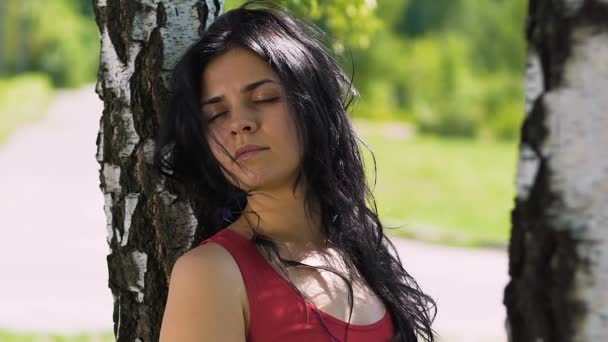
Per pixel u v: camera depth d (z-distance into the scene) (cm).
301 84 268
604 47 177
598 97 178
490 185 2227
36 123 2833
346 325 261
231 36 269
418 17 3197
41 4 4053
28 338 859
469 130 3034
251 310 252
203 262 252
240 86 264
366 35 643
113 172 316
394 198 1983
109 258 321
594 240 178
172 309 252
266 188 270
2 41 4006
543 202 183
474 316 1048
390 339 279
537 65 187
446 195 2073
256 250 261
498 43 3131
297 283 262
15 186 1869
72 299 1041
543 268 185
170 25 309
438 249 1478
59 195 1783
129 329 319
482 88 3097
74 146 2427
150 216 310
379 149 2588
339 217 283
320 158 272
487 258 1427
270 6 303
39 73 4019
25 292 1067
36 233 1441
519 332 193
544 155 183
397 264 306
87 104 3341
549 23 183
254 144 263
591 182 178
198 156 280
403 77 3125
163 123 281
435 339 324
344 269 280
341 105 284
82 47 4066
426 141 2839
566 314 181
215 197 291
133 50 309
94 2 318
